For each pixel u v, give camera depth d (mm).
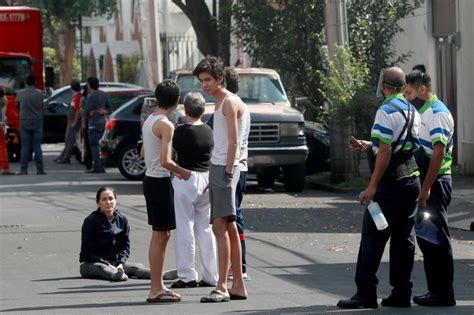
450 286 22406
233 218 22781
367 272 21812
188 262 24609
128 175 52562
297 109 49062
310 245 31641
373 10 51656
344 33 47719
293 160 45656
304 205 41719
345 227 35469
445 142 22234
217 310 21844
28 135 56469
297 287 24766
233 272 23156
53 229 34938
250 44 54906
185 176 23359
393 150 21562
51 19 120250
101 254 26234
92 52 129375
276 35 53969
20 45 69188
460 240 33000
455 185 46250
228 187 22672
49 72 72812
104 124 56562
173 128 22828
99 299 23281
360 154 49750
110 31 127438
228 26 58219
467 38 50281
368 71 48781
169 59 97438
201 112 24234
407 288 22109
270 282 25484
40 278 26203
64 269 27578
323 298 23281
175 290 24359
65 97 73500
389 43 52344
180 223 24469
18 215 38469
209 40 64875
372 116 46656
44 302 22922
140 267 26234
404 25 58406
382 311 21672
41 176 55312
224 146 22656
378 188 21750
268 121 45312
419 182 22016
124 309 22078
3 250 30797
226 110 22594
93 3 107562
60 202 42625
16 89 68312
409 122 21594
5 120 57375
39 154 56469
